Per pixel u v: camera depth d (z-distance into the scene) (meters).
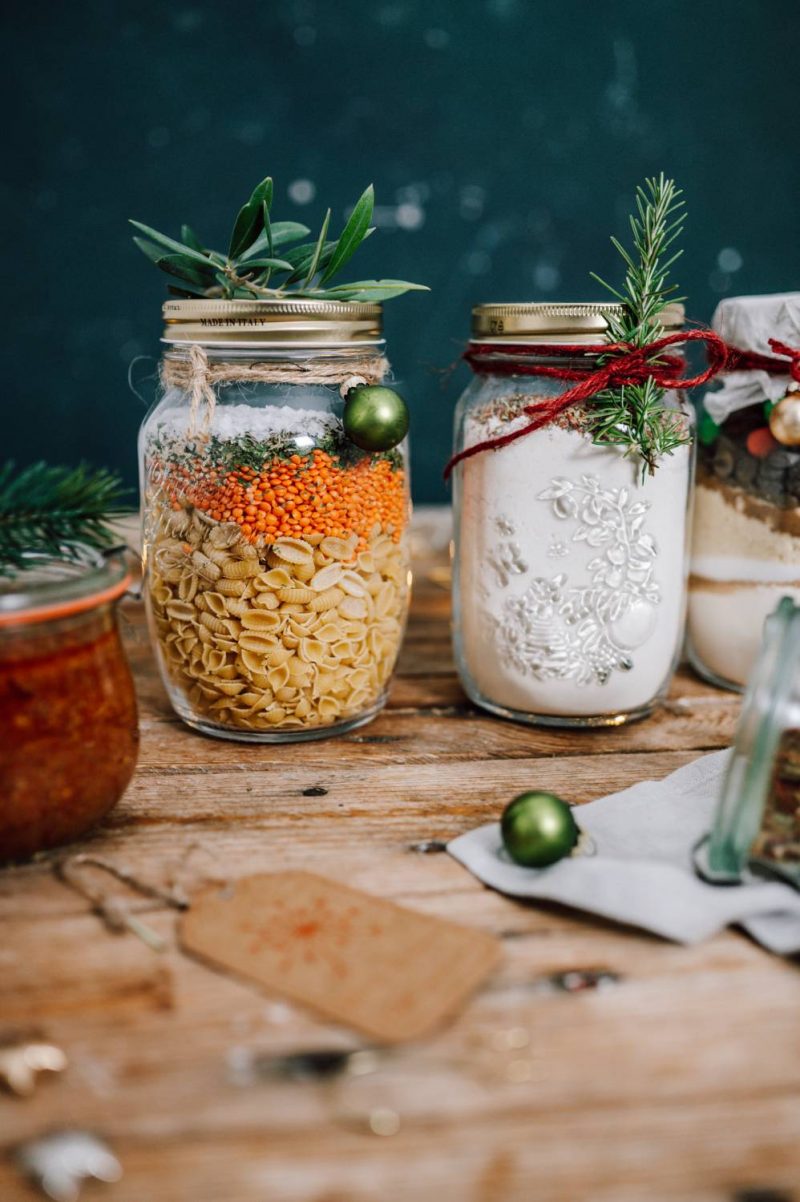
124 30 1.17
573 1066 0.44
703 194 1.28
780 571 0.80
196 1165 0.39
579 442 0.73
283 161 1.22
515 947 0.51
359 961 0.50
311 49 1.20
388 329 1.28
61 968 0.50
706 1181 0.39
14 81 1.16
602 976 0.49
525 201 1.26
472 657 0.81
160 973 0.49
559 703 0.77
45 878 0.58
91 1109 0.42
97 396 1.26
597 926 0.53
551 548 0.74
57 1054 0.44
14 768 0.54
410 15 1.20
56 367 1.25
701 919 0.51
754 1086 0.43
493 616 0.77
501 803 0.67
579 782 0.70
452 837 0.62
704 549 0.85
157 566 0.74
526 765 0.73
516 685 0.78
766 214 1.30
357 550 0.72
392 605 0.77
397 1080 0.43
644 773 0.71
